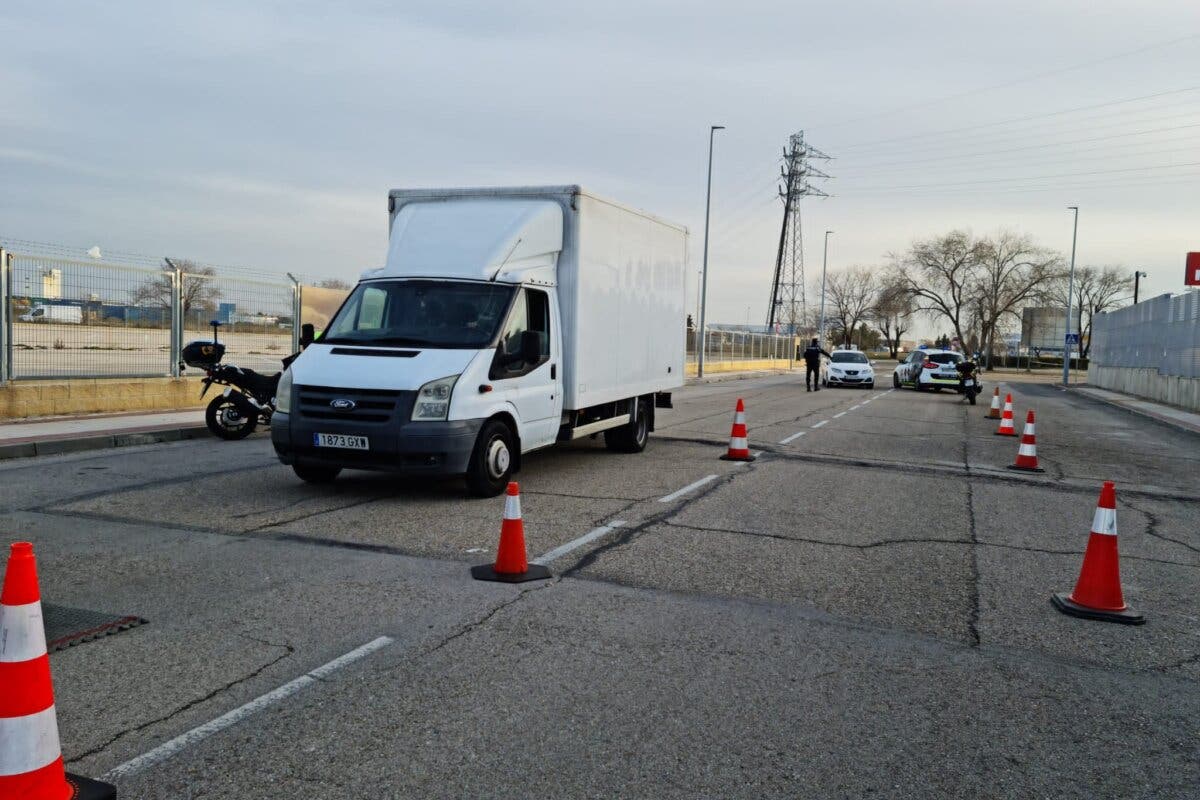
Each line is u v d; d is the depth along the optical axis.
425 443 7.93
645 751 3.59
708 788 3.31
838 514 8.59
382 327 8.92
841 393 31.34
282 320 18.03
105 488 9.05
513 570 6.02
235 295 16.98
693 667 4.51
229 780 3.26
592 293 10.40
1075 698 4.30
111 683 4.11
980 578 6.42
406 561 6.36
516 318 9.00
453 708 3.93
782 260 73.00
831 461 12.38
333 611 5.22
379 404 8.03
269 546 6.74
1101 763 3.63
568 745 3.62
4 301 13.05
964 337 87.19
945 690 4.34
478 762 3.45
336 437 8.10
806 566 6.56
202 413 15.60
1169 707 4.22
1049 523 8.54
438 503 8.45
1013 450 14.47
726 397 27.39
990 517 8.73
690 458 12.26
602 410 11.52
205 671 4.28
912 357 35.34
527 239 9.34
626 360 11.62
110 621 4.97
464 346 8.56
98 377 14.59
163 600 5.37
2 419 13.07
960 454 13.69
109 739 3.55
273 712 3.84
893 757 3.62
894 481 10.78
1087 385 50.50
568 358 10.03
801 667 4.56
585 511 8.30
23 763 2.86
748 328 81.69
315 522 7.58
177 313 15.95
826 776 3.44
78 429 12.64
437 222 9.71
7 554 6.41
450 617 5.16
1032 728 3.94
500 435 8.79
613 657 4.61
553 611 5.32
